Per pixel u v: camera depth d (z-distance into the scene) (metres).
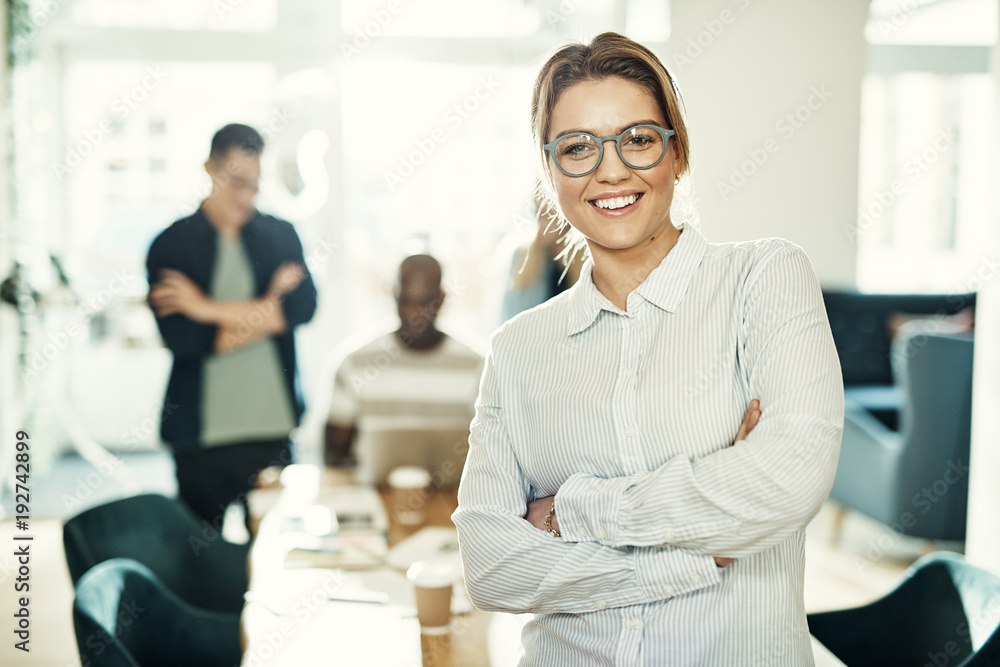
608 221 0.96
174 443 2.68
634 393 0.95
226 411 2.70
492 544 1.00
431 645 1.33
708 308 0.96
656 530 0.89
